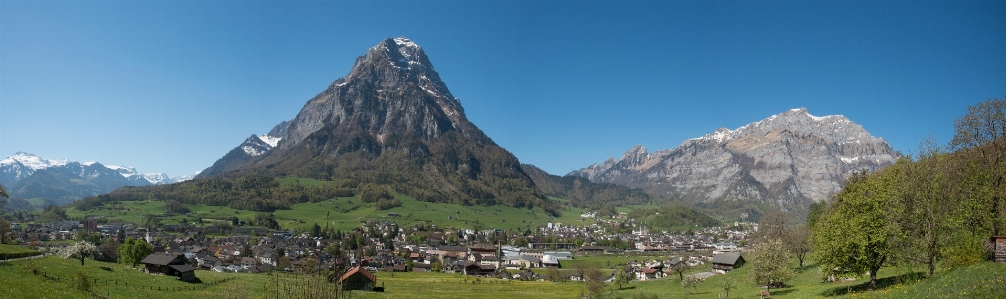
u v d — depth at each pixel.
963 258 50.12
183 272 107.38
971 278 42.81
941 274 49.03
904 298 44.50
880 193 56.19
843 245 54.53
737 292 85.38
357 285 113.94
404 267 194.00
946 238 53.62
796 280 89.19
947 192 58.41
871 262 54.16
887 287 53.41
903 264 55.91
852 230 54.00
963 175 62.38
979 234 57.44
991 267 44.41
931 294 42.66
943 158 61.56
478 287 133.62
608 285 134.00
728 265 141.38
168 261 111.19
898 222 53.97
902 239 54.31
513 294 117.38
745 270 123.00
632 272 159.88
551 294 118.00
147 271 111.00
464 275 180.00
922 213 54.16
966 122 69.25
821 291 65.25
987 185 60.66
